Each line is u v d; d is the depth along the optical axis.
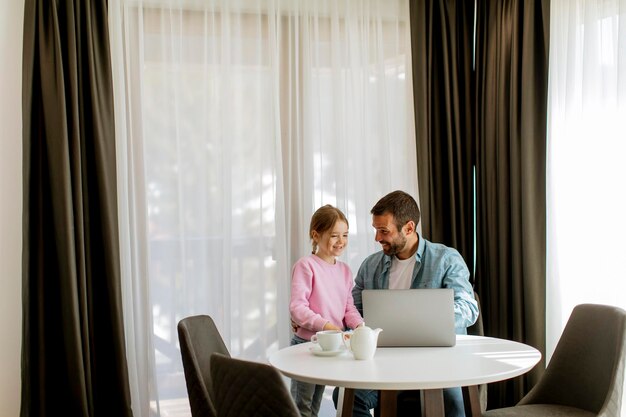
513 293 3.71
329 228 3.14
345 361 2.43
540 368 3.58
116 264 3.40
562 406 2.56
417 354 2.51
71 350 3.28
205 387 2.43
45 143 3.32
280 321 3.73
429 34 3.96
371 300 2.64
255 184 3.73
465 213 4.01
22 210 3.30
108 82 3.43
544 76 3.59
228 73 3.68
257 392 1.82
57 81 3.30
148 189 3.60
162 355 3.63
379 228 3.01
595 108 3.35
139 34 3.56
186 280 3.62
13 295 3.44
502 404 3.80
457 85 3.98
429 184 3.95
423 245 3.11
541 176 3.61
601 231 3.32
